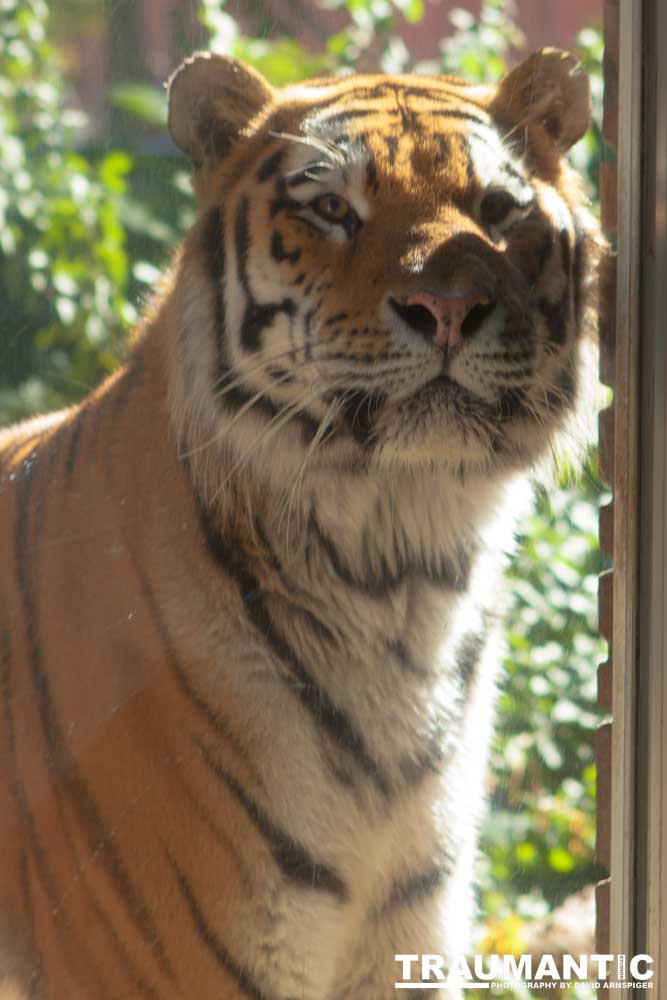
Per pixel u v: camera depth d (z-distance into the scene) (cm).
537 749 754
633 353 482
